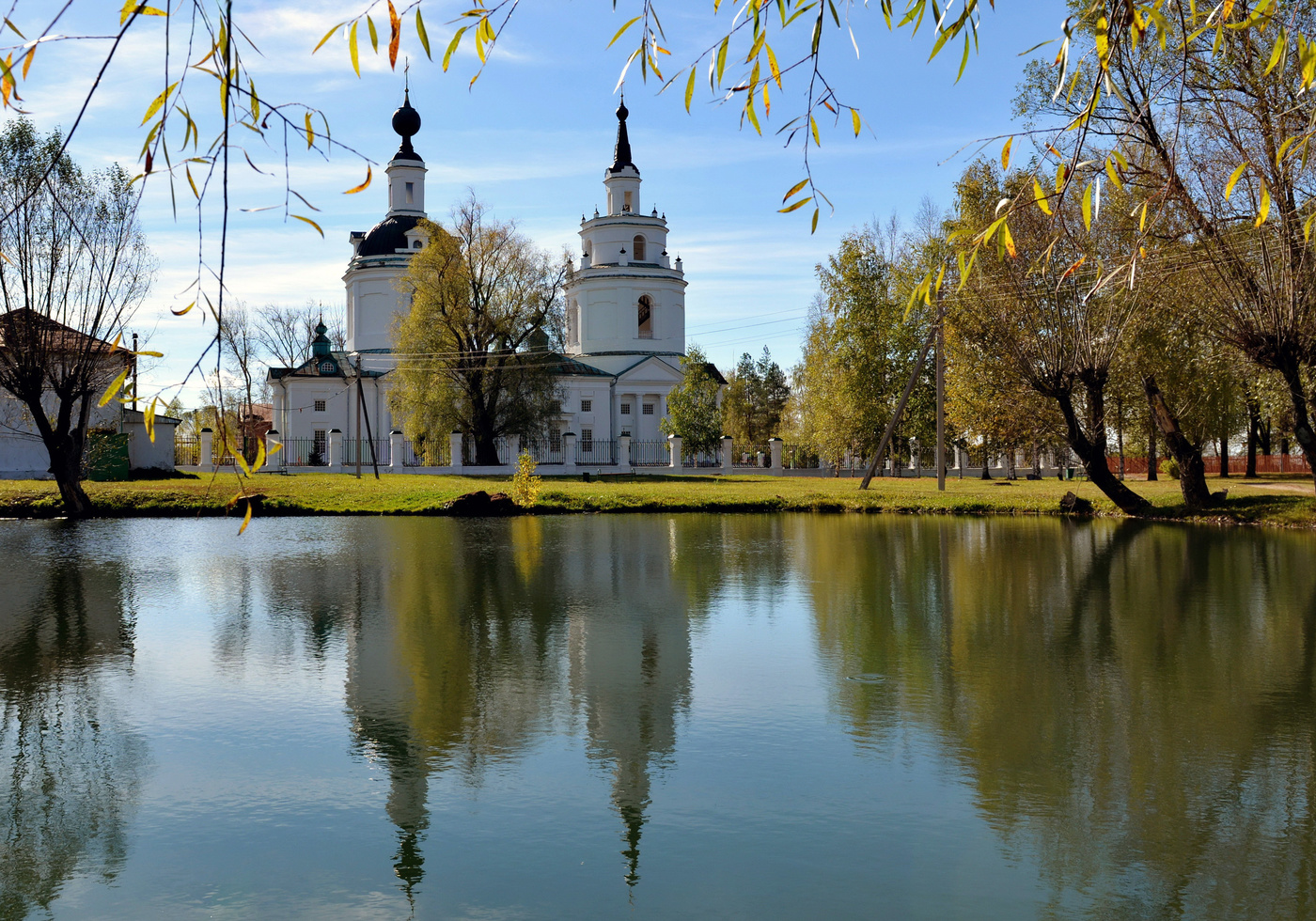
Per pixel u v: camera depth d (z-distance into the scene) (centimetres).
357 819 519
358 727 673
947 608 1137
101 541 1972
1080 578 1391
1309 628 1001
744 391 9469
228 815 526
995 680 790
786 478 4753
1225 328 1870
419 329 4578
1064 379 2556
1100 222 1911
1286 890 434
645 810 526
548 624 1041
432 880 449
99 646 933
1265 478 4778
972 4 331
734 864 462
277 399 5703
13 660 876
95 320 2661
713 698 742
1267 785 555
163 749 632
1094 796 542
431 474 4544
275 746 636
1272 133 1261
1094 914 414
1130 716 688
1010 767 588
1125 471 6169
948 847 479
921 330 4481
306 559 1645
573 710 714
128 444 3634
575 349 6619
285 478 3744
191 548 1836
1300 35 325
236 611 1125
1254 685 769
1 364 2578
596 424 6172
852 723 678
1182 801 534
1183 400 2862
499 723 684
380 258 6234
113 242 2677
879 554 1714
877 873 452
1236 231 1680
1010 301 2448
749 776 576
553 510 2852
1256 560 1603
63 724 687
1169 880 445
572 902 427
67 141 262
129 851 484
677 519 2628
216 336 275
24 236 2533
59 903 432
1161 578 1387
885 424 4581
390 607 1151
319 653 899
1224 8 325
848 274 4497
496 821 514
